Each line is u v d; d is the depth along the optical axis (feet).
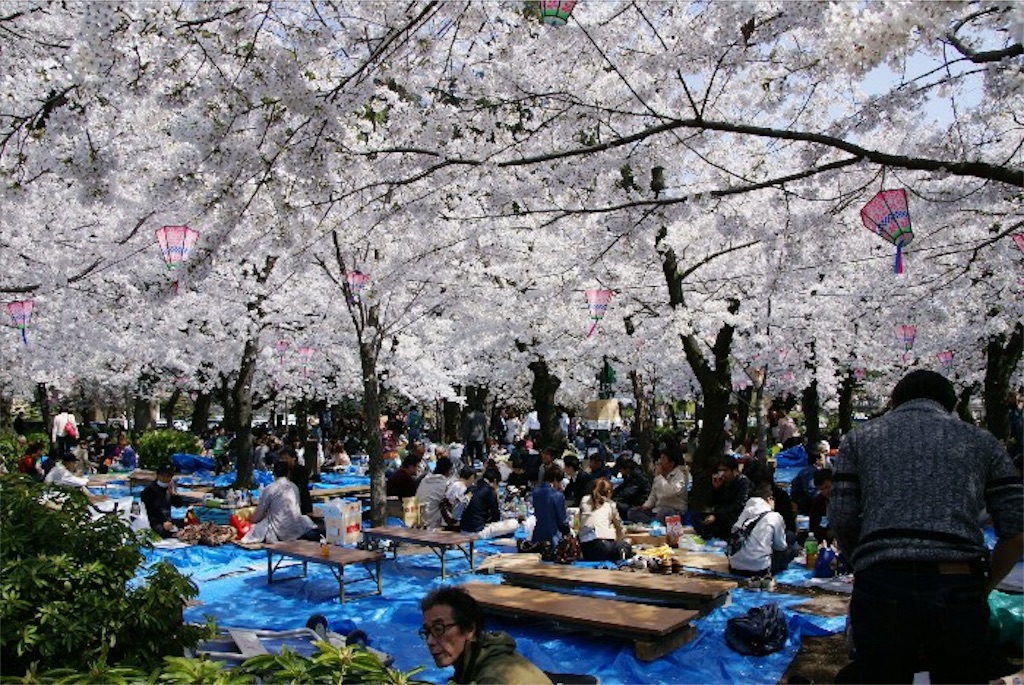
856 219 38.27
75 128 19.53
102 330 52.37
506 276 52.75
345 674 10.90
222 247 21.77
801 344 66.64
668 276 42.91
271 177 20.92
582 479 45.16
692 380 88.89
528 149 25.85
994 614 17.92
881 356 75.77
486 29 24.98
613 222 26.20
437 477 39.34
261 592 29.35
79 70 18.03
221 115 19.24
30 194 34.01
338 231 36.68
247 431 53.78
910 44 17.90
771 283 35.83
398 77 23.06
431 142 25.26
